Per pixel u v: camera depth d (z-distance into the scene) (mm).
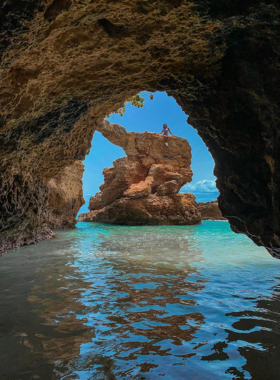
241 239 11281
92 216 23172
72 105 5312
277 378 2303
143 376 2316
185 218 20469
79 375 2322
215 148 5328
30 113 4773
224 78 4574
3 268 6062
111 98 6074
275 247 4438
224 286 4746
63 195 15508
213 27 3762
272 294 4348
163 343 2852
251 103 4367
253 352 2693
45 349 2719
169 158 24016
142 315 3539
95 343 2838
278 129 4035
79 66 4254
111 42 3869
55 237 12062
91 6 3162
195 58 4512
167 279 5191
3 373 2340
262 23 3643
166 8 3352
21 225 7855
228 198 5125
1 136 4805
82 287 4691
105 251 8320
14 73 3816
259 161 4402
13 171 6121
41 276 5395
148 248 8922
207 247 9102
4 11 2934
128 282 4984
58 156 7340
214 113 4965
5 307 3783
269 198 4285
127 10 3316
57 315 3523
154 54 4367
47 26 3270
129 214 20359
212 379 2287
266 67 4051
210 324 3287
